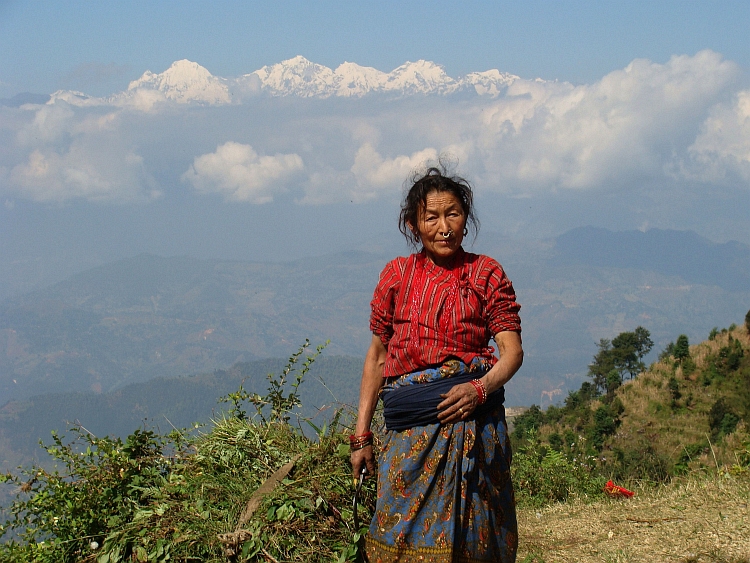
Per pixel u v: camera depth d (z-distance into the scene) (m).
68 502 3.71
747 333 45.34
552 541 4.84
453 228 3.02
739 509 4.94
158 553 3.44
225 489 3.78
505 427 3.02
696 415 38.72
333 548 3.47
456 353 2.95
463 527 2.85
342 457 3.72
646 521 4.99
